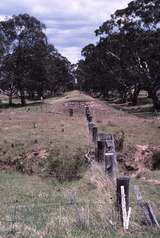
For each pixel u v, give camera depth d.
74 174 20.52
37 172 22.55
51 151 23.55
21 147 25.02
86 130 28.45
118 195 9.05
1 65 84.12
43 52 85.00
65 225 8.74
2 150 25.05
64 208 11.02
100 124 33.31
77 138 25.67
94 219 8.95
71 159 21.41
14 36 83.69
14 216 10.34
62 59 118.25
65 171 20.73
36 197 14.91
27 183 19.58
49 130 29.38
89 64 96.81
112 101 98.00
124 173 23.14
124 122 35.66
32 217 10.17
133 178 18.66
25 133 28.39
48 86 87.19
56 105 59.62
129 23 67.38
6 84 84.00
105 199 9.67
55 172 21.50
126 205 9.00
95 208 9.57
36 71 84.06
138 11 66.12
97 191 11.30
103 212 9.04
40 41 84.94
